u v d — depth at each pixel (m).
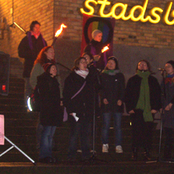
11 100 12.67
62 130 11.26
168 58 15.71
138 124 10.16
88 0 14.60
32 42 12.28
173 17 15.84
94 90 9.25
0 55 8.42
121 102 10.48
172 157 10.97
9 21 17.78
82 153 9.16
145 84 10.29
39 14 15.38
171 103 10.20
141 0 15.59
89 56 10.15
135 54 15.26
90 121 9.16
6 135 10.58
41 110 8.93
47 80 8.98
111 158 10.30
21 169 7.94
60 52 14.31
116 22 15.17
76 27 14.63
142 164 8.66
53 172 8.07
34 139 10.72
